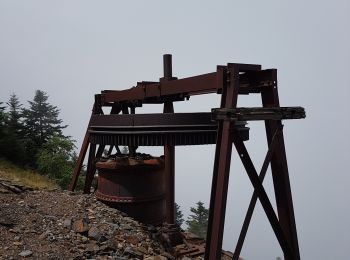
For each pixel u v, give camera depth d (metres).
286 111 4.66
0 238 5.71
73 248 5.94
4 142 19.36
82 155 9.95
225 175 4.30
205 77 5.41
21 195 8.21
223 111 4.29
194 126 6.67
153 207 8.55
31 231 6.20
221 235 4.25
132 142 6.95
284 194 4.72
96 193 8.97
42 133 29.95
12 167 17.33
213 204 4.44
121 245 6.56
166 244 7.51
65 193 9.14
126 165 8.12
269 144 4.88
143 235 7.39
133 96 8.05
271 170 4.91
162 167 8.59
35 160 21.34
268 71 4.75
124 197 8.24
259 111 4.45
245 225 4.41
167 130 6.69
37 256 5.40
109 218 7.67
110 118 7.36
